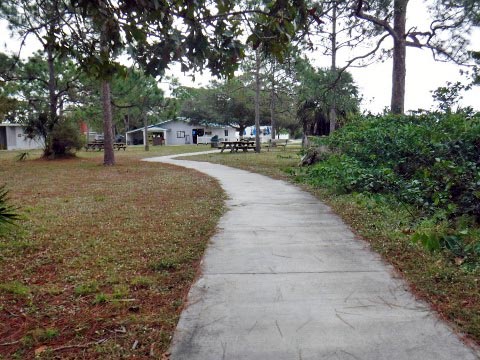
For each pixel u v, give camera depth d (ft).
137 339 8.62
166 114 73.77
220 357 7.93
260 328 9.00
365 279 11.69
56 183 36.45
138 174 43.29
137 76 26.61
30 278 12.36
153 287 11.43
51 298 10.85
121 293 10.94
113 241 16.19
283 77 95.45
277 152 80.94
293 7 10.42
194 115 159.94
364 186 24.36
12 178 40.98
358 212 20.11
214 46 10.50
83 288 11.34
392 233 15.96
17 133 123.75
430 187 18.65
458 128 23.09
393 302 10.18
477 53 38.75
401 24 41.57
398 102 42.68
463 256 12.76
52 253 14.75
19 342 8.63
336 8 38.52
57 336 8.82
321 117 68.74
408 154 25.09
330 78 46.44
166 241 16.01
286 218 19.69
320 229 17.47
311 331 8.84
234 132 180.34
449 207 16.20
